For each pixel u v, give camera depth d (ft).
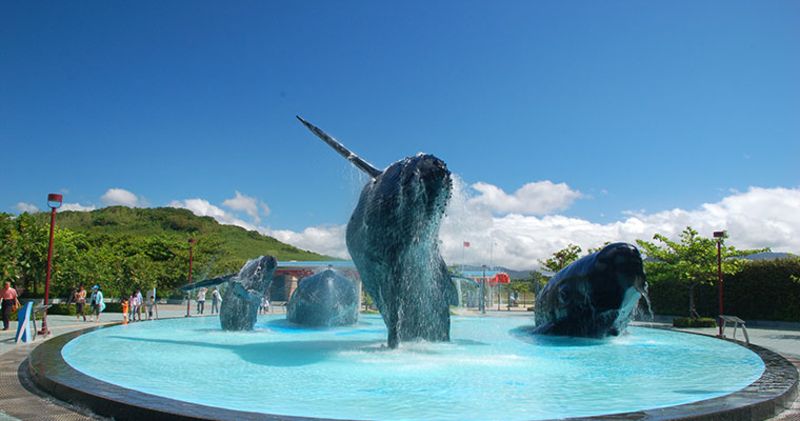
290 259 280.72
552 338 45.93
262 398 20.43
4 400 20.92
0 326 58.13
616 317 45.50
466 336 45.85
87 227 304.91
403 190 32.71
